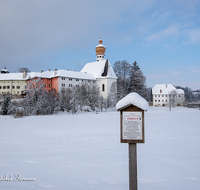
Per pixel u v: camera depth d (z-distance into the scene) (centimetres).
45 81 9025
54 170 832
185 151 1162
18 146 1405
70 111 6756
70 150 1227
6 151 1237
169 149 1220
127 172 795
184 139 1593
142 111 584
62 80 8775
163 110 8338
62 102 6638
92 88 7562
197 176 747
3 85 9725
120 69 10581
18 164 934
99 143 1464
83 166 880
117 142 1502
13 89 9619
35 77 8712
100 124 3073
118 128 2505
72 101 6588
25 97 6388
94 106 7369
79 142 1522
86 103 7356
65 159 1005
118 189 632
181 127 2475
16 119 4869
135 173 584
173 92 11500
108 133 2036
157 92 12481
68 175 770
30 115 6000
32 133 2159
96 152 1157
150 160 969
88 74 10038
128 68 10450
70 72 9306
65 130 2375
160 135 1819
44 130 2416
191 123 3003
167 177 738
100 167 862
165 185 663
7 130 2481
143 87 9456
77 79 9325
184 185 662
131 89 9388
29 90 6431
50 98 6438
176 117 4412
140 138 583
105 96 9781
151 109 8725
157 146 1317
